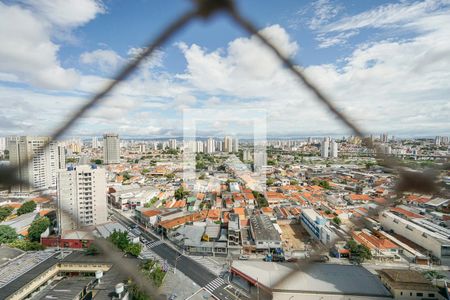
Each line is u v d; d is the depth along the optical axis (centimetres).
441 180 154
